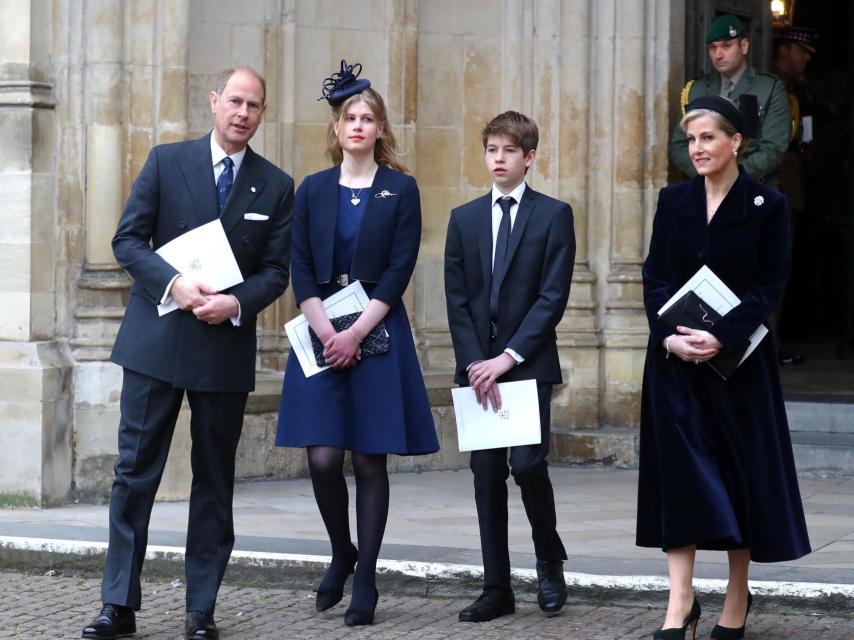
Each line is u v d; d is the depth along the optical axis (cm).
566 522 1019
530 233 804
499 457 796
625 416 1323
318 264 799
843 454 1211
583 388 1318
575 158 1328
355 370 790
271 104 1263
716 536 697
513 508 1078
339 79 812
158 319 760
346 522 805
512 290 802
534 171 1344
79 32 1112
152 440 764
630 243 1329
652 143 1332
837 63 1950
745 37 1288
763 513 712
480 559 866
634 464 1276
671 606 717
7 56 1093
